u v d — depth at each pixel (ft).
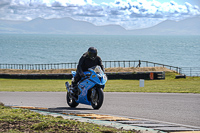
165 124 37.65
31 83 167.63
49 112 48.91
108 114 47.26
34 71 239.91
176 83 140.67
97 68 53.36
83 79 54.24
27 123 32.99
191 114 47.09
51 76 203.62
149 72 185.47
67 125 32.14
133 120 40.63
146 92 89.66
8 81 188.65
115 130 31.09
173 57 607.78
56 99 73.67
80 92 54.65
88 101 54.19
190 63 473.67
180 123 39.78
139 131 31.71
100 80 51.96
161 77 184.14
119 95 80.07
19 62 531.91
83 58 54.39
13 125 31.91
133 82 162.20
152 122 38.91
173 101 64.18
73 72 59.16
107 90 99.71
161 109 52.60
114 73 190.29
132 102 63.31
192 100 65.92
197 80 164.96
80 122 34.91
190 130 33.73
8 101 69.31
